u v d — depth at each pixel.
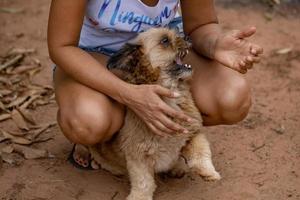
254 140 2.74
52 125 2.83
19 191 2.47
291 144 2.71
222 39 2.35
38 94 3.02
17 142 2.72
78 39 2.33
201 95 2.45
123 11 2.34
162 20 2.42
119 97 2.28
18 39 3.50
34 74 3.19
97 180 2.53
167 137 2.34
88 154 2.57
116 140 2.42
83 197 2.44
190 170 2.53
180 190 2.48
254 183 2.50
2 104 2.93
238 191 2.46
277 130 2.79
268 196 2.43
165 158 2.39
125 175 2.55
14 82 3.12
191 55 2.50
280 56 3.34
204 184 2.50
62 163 2.62
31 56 3.34
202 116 2.49
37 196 2.45
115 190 2.48
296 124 2.84
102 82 2.28
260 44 3.44
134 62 2.34
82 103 2.32
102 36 2.42
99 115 2.31
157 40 2.34
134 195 2.39
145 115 2.27
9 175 2.54
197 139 2.40
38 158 2.64
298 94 3.04
